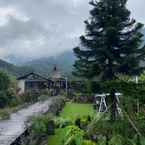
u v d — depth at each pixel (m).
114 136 14.39
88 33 25.80
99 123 16.05
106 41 24.69
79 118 19.28
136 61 24.78
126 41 25.09
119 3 25.44
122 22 25.50
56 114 26.77
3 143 14.84
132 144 13.98
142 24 25.70
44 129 16.64
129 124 15.52
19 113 26.86
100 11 25.44
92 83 18.69
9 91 35.91
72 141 13.73
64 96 45.59
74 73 25.25
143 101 17.00
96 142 14.20
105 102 25.52
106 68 24.59
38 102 38.53
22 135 16.31
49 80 58.34
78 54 25.67
